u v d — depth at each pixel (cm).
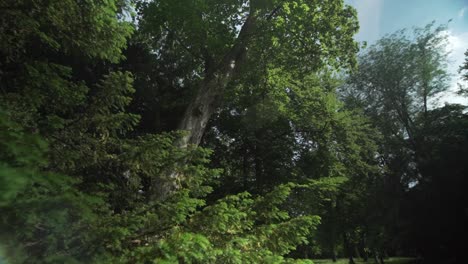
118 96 553
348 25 1447
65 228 303
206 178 629
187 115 1161
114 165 532
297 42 1447
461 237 2406
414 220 2550
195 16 1437
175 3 1417
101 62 1319
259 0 1339
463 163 2405
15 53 538
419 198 2555
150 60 1666
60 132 492
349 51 1493
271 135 1994
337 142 1889
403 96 2850
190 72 1923
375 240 2905
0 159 257
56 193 297
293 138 1995
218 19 1491
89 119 527
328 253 6366
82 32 589
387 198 2655
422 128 2773
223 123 1998
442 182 2464
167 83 1864
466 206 2372
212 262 426
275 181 1761
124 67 1523
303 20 1352
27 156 267
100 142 531
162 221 432
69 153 448
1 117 276
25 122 416
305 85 1958
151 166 545
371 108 2870
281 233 530
